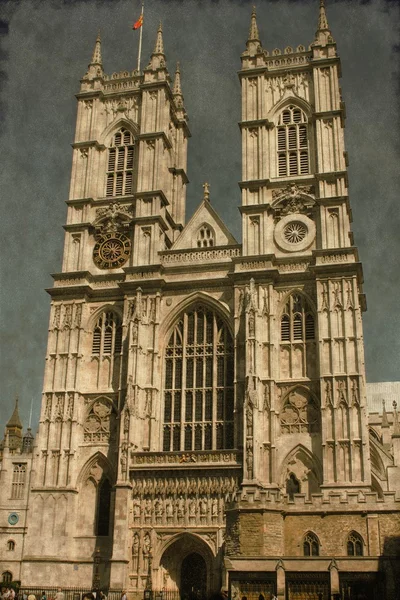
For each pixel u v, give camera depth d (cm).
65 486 7238
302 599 4681
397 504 5556
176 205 9144
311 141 8275
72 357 7750
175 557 6862
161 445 7375
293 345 7406
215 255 7944
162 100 8812
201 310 7825
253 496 5581
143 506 6881
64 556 6988
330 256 7512
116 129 8956
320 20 8781
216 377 7481
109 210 8450
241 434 7025
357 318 7200
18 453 11019
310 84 8550
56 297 8081
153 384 7469
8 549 10519
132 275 7956
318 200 7825
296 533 5656
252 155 8294
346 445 6775
